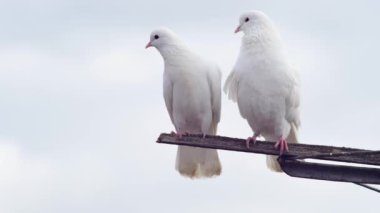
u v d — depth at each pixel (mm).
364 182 9266
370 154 9195
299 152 9695
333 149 9531
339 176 9383
